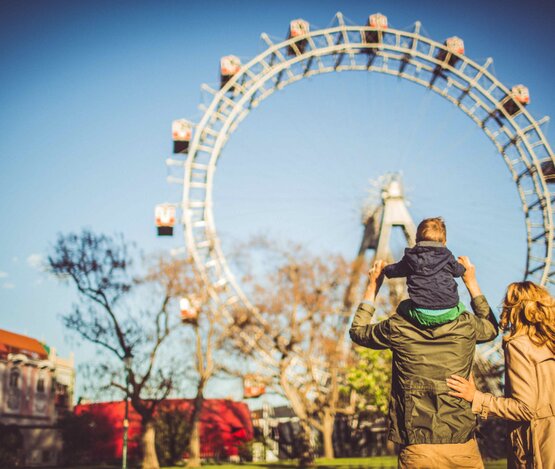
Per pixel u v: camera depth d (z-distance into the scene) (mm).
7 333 63062
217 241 46906
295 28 50406
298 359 48312
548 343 5289
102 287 47688
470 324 5379
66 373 67062
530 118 51000
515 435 5379
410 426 5281
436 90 52906
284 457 74625
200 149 48250
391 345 5504
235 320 47156
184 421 59000
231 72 49188
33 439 58188
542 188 50750
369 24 51562
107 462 64312
